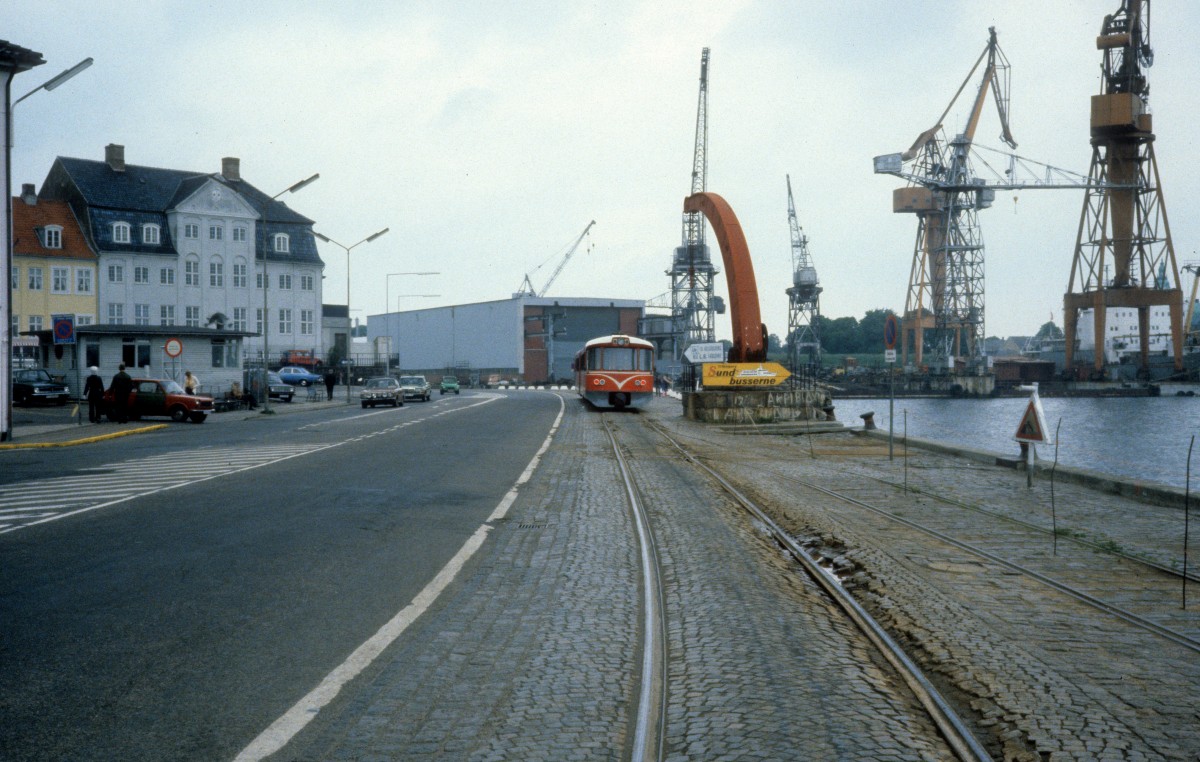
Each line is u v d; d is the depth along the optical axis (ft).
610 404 141.28
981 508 42.75
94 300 226.99
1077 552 31.81
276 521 35.01
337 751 13.74
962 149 507.30
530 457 64.80
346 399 187.42
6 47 79.05
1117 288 481.05
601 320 363.35
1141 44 472.44
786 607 23.41
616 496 44.86
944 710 16.26
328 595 23.43
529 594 24.14
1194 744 14.66
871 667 18.69
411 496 42.96
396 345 415.85
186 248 241.96
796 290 491.72
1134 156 478.59
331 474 51.55
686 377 151.53
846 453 75.72
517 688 16.66
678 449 75.36
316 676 17.06
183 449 69.41
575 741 14.30
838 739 14.42
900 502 45.14
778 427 107.96
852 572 29.19
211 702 15.66
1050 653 19.79
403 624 20.72
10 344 79.00
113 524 34.09
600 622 21.45
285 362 257.55
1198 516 40.42
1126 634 21.39
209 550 29.14
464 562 28.09
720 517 38.78
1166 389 481.87
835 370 602.03
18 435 82.48
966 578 27.53
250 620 20.88
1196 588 26.37
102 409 101.55
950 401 474.08
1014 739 14.92
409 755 13.64
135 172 247.50
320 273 270.46
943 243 515.91
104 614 21.29
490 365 344.28
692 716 15.47
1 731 14.32
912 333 600.80
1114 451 212.23
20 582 24.54
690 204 151.53
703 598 24.02
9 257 79.51
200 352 146.30
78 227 229.66
